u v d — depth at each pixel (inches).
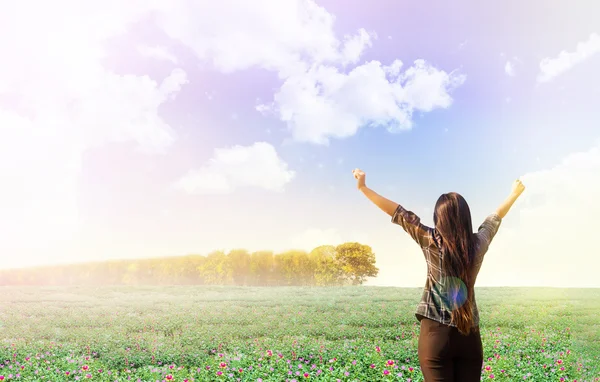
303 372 252.1
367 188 121.9
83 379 249.3
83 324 444.8
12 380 247.0
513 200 123.7
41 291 837.2
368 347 310.2
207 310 545.3
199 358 307.6
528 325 420.8
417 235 114.4
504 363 271.3
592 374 273.4
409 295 732.0
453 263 107.6
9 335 378.9
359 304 589.6
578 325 420.8
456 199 112.3
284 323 438.0
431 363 106.8
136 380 247.8
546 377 260.8
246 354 305.7
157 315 502.3
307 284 1529.3
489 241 115.6
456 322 104.8
